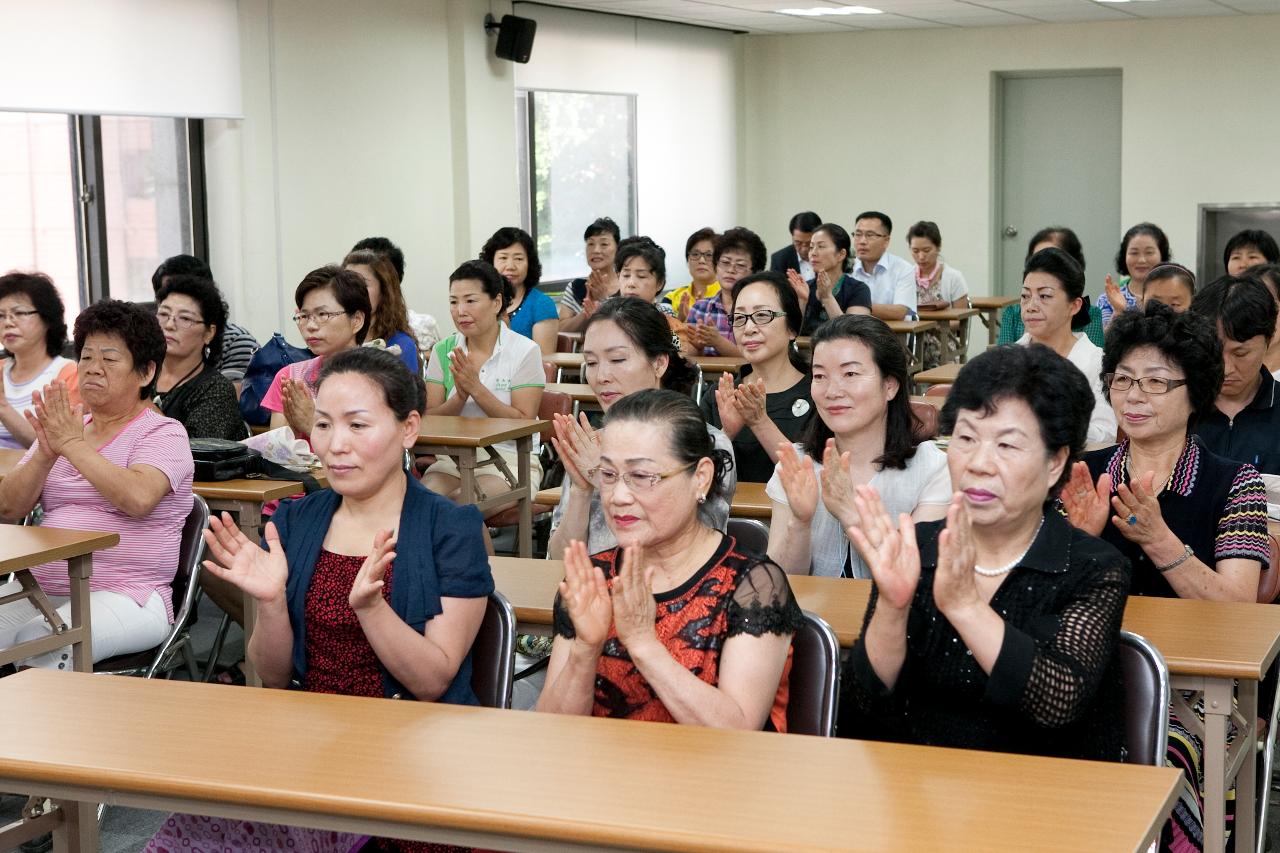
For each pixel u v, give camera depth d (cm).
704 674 220
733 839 159
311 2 799
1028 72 1195
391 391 248
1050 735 211
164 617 359
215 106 743
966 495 213
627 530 226
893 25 1173
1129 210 1159
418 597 243
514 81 956
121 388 361
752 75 1278
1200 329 287
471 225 925
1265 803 284
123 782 185
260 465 417
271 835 224
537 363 550
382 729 201
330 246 824
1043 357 212
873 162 1247
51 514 364
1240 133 1117
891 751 188
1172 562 277
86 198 702
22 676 229
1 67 634
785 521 305
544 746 192
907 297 871
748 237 730
